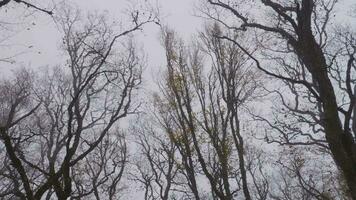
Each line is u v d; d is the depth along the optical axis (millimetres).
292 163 17766
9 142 7949
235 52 16422
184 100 15414
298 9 9016
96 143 9766
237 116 15414
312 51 8789
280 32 10508
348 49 14516
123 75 13930
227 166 14102
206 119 15148
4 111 15297
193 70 16250
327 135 8055
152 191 24141
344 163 7691
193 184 14914
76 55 15758
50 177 8312
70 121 8680
